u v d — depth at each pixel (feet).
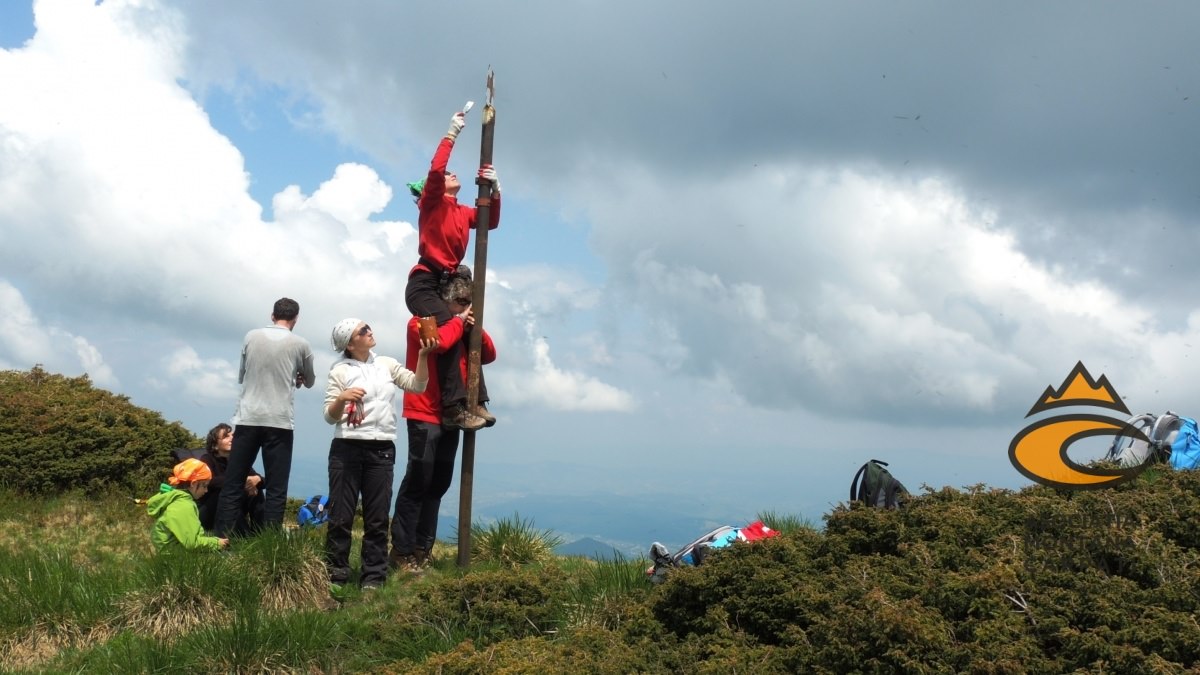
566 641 20.15
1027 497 21.86
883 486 24.35
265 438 30.42
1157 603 16.57
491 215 28.48
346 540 25.77
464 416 27.61
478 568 27.96
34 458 41.81
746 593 19.45
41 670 21.04
